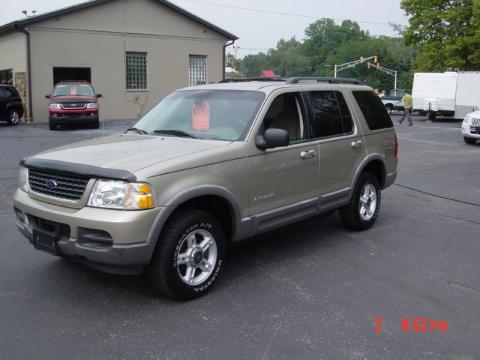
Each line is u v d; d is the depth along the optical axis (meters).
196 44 29.05
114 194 4.09
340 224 7.20
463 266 5.61
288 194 5.43
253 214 5.05
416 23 34.66
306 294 4.77
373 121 6.85
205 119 5.36
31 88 24.08
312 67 127.00
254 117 5.12
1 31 25.06
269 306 4.50
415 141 18.69
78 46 25.17
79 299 4.59
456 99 29.52
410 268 5.52
